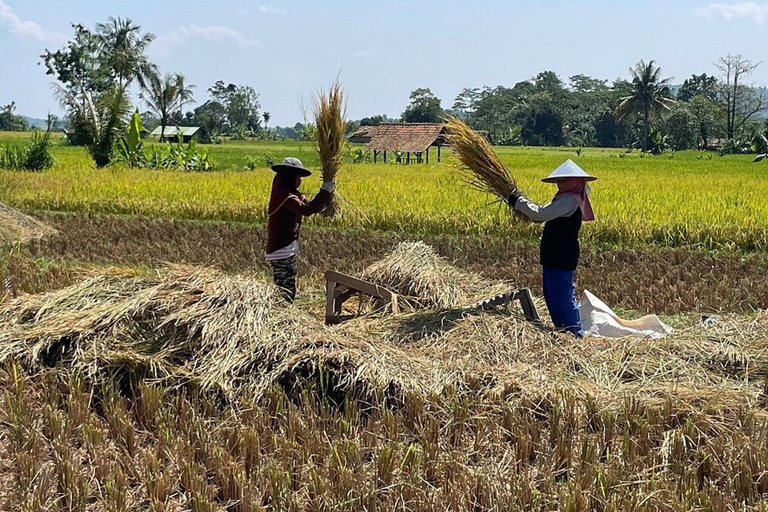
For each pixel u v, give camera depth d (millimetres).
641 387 5414
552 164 39281
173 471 4254
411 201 16375
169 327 5711
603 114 101188
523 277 9828
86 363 5449
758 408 5145
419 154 47219
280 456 4398
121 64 63375
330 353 5359
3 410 4988
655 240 13367
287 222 7105
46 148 29391
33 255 11125
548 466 4230
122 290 6258
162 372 5332
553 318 6684
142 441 4730
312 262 10891
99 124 30234
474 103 113750
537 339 6160
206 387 5191
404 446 4562
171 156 32188
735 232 13211
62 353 5660
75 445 4621
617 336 6852
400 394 5184
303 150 60156
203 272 6172
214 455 4328
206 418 4949
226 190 18875
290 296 7176
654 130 77625
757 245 12852
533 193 18578
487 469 4348
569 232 6555
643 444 4570
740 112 91938
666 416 4895
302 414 4957
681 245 13086
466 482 4090
